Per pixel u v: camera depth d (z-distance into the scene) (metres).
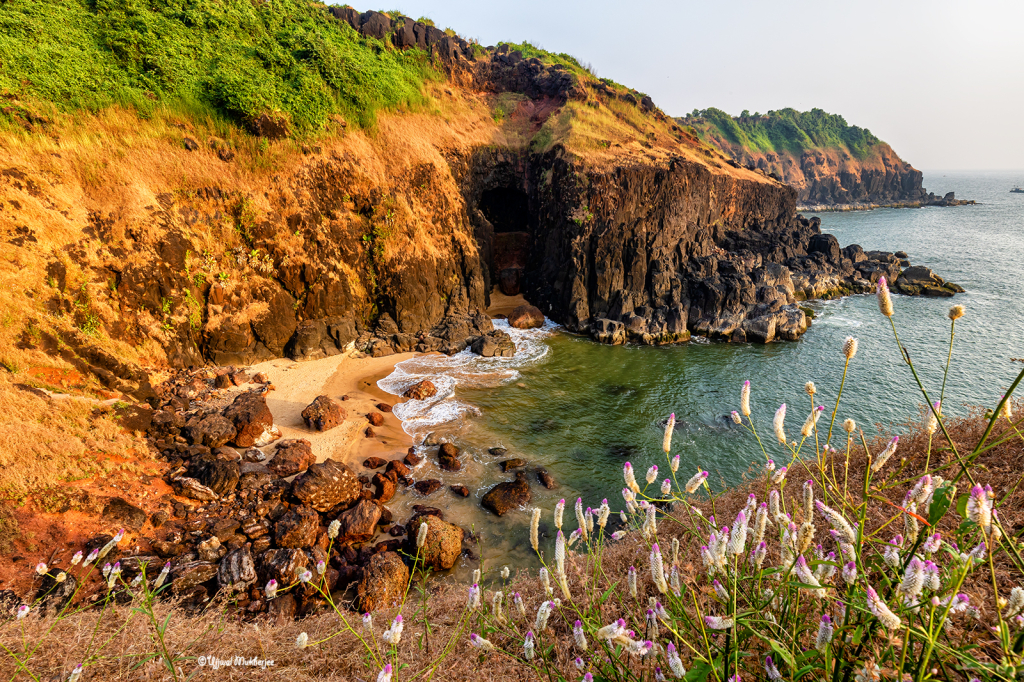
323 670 4.48
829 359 28.28
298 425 19.38
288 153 27.25
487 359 27.67
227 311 23.48
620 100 48.28
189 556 11.58
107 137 22.06
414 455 17.61
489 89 45.81
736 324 32.75
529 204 41.00
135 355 19.77
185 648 4.70
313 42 31.27
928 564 1.79
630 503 2.87
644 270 34.44
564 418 21.14
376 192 29.89
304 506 13.93
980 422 5.15
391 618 5.48
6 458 12.08
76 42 23.75
